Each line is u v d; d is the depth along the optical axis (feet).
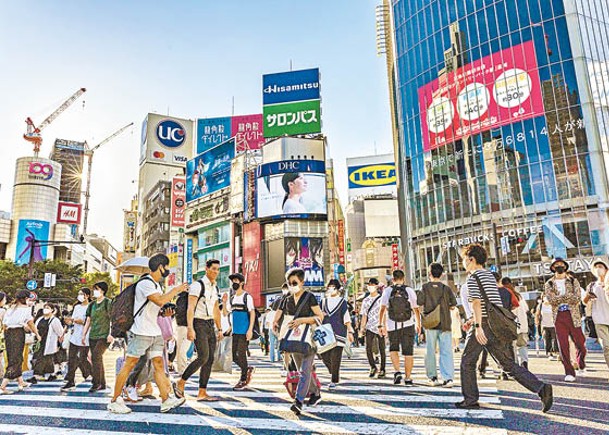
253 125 186.09
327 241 125.29
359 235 310.45
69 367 24.30
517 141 96.84
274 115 138.10
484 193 100.58
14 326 24.32
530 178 94.07
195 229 154.51
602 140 87.76
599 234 84.99
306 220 125.49
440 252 108.37
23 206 384.88
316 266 122.42
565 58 92.94
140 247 239.50
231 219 138.41
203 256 150.20
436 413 15.92
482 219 100.27
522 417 14.88
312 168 127.95
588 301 22.33
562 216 89.35
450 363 21.98
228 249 139.13
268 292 123.24
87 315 23.86
